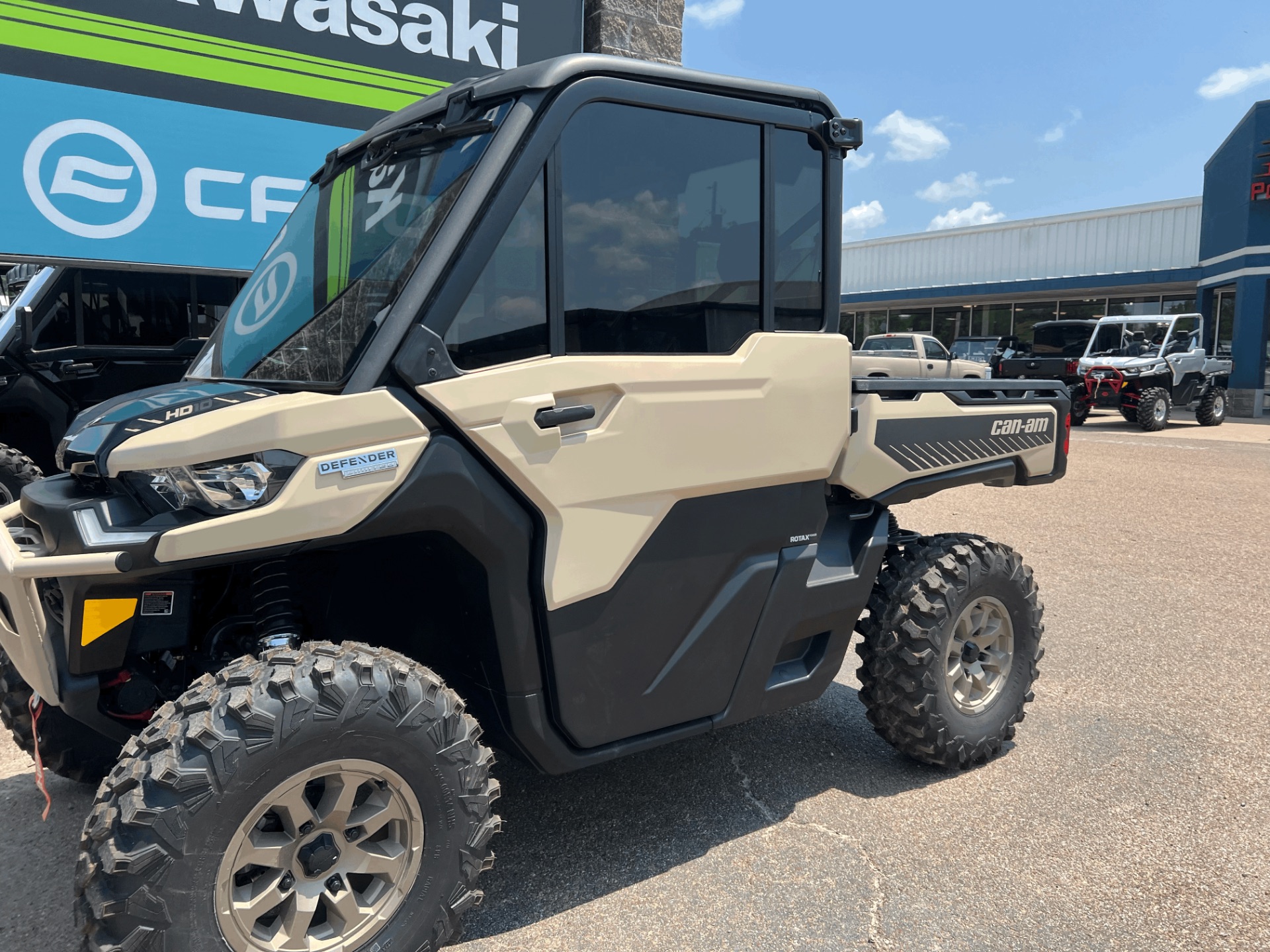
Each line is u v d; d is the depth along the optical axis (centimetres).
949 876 271
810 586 295
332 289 241
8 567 198
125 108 554
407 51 646
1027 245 3014
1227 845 289
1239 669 455
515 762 350
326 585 262
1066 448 396
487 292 222
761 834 296
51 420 604
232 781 182
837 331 292
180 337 647
